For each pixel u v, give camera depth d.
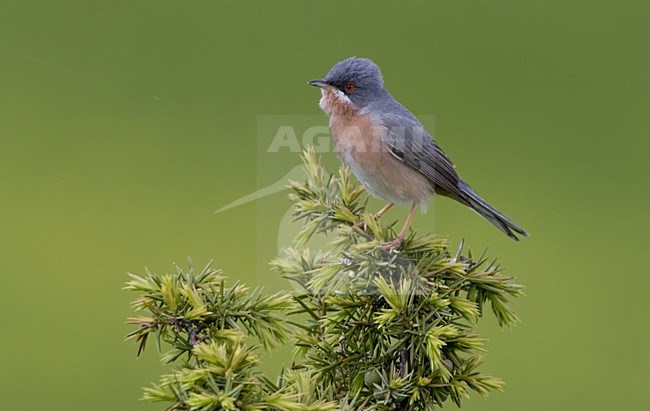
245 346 6.02
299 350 7.32
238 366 5.91
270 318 6.59
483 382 6.82
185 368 5.93
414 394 6.61
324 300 7.25
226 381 5.77
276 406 5.86
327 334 7.03
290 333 7.02
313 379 6.70
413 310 6.93
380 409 6.75
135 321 6.31
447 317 7.05
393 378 6.76
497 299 7.33
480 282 7.25
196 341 6.32
